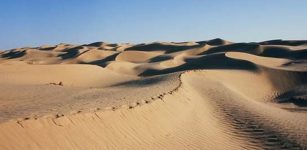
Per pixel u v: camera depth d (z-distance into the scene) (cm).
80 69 4494
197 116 1836
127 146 1222
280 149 1420
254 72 4541
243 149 1409
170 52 9719
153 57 8344
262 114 2019
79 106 1695
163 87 2514
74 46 12862
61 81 3850
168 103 1839
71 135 1107
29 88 2956
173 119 1653
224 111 2053
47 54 10469
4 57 11350
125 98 1958
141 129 1388
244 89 3906
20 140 967
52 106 1811
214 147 1400
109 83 4206
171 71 5925
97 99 2081
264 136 1583
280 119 1925
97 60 8512
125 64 6494
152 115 1562
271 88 4253
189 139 1453
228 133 1622
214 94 2620
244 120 1847
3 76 3566
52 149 1010
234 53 5953
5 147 916
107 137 1211
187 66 5891
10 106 1964
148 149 1254
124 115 1409
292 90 4047
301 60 6309
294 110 2700
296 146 1450
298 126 1780
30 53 10650
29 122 1041
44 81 3659
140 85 3353
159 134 1429
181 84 2553
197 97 2348
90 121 1230
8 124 990
